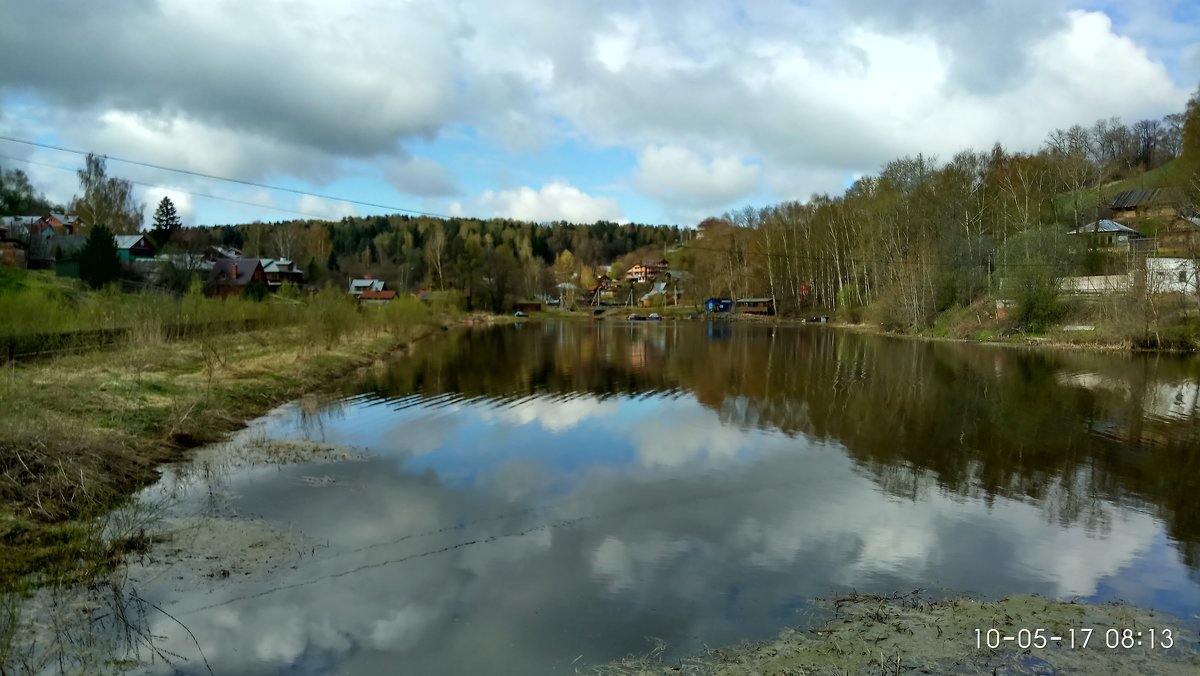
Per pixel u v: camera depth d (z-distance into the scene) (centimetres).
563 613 815
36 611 787
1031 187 6341
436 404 2319
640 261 17250
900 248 6931
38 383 1575
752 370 3391
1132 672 673
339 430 1864
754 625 782
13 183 5650
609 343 5247
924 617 797
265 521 1123
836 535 1091
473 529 1114
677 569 952
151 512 1124
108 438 1340
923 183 6794
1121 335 4206
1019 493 1321
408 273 10769
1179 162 4900
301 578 912
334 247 14200
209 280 6347
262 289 5884
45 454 1143
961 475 1449
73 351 2061
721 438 1814
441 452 1636
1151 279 4200
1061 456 1603
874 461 1566
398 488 1334
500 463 1541
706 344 5169
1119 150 9638
